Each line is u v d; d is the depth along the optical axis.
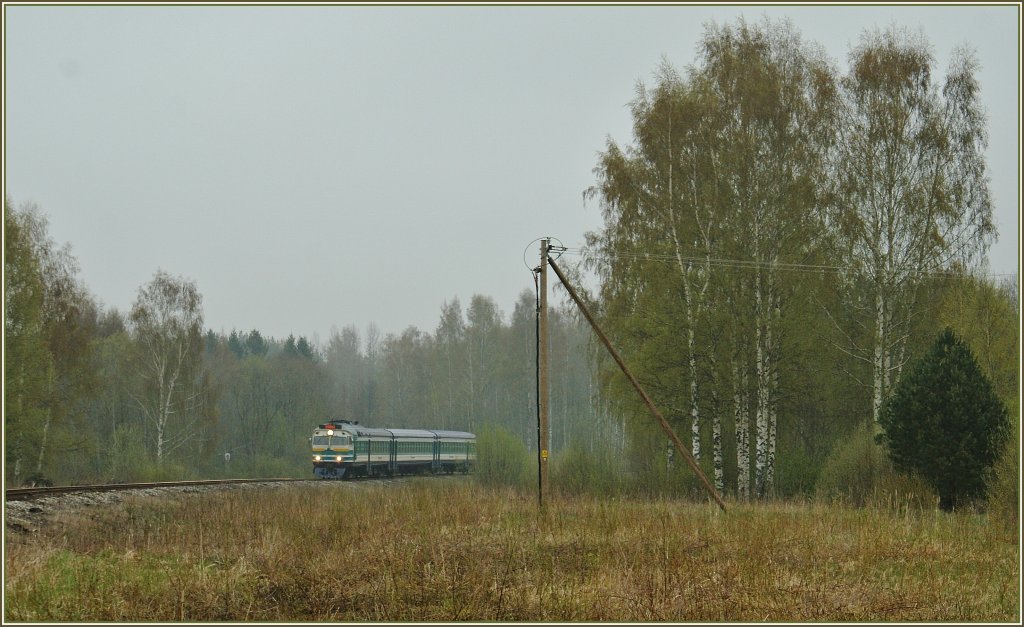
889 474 56.50
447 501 49.69
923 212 66.75
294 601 27.34
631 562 32.22
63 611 25.31
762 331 68.75
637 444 76.94
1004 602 27.38
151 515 43.56
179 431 122.81
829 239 68.31
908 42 69.38
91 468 115.94
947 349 55.19
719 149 69.69
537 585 28.30
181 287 119.00
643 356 69.25
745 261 68.12
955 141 67.62
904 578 29.91
